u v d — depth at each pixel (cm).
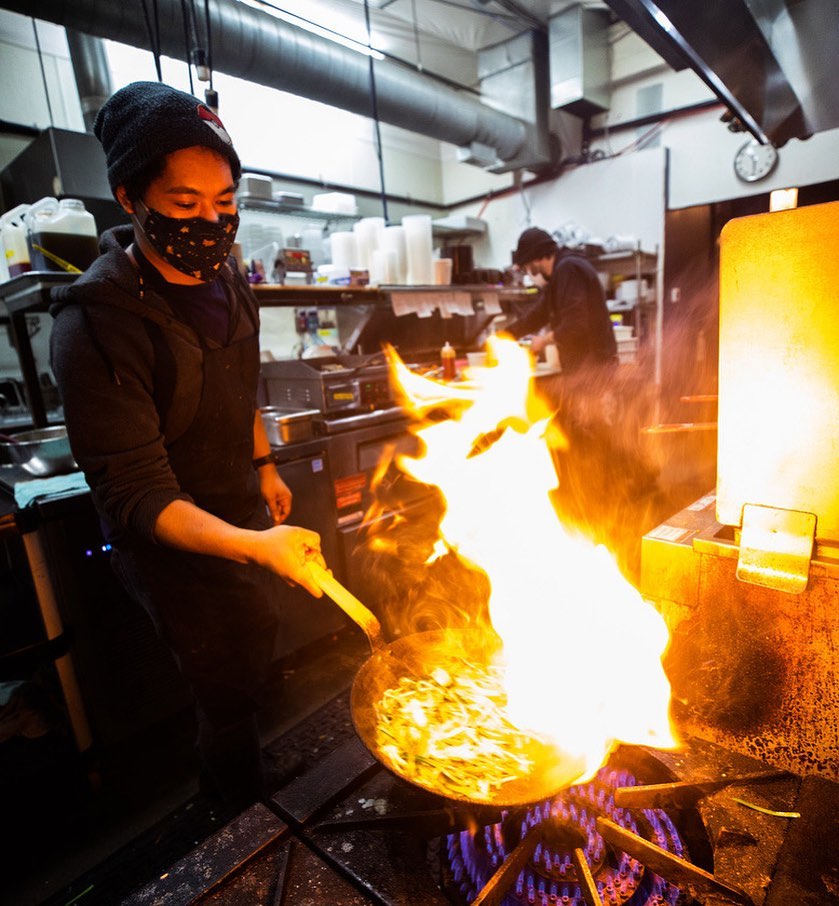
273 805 80
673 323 551
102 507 129
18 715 181
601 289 373
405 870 70
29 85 343
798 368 74
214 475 139
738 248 75
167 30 251
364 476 264
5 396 309
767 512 80
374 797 82
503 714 92
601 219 565
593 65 493
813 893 61
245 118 447
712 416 148
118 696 190
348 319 353
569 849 72
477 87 575
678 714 91
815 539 78
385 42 471
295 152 484
